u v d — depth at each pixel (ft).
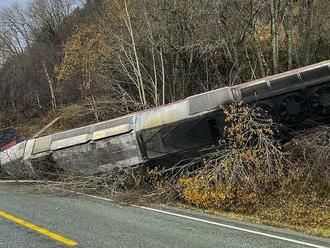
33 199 40.98
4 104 120.26
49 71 113.91
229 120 41.04
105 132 45.91
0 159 53.62
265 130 39.40
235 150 39.40
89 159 46.73
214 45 61.16
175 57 67.31
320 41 61.16
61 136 49.42
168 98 68.13
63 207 37.06
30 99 115.14
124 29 69.62
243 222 32.76
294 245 26.40
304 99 41.81
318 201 36.50
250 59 62.28
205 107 43.14
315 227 32.81
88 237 27.61
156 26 65.10
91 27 80.79
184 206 38.52
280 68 60.08
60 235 28.07
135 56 65.87
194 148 43.06
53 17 134.10
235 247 25.80
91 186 45.03
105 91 74.02
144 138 44.42
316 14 60.80
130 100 68.33
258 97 42.09
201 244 26.25
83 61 81.00
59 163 48.55
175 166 43.70
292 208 36.22
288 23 57.16
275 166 39.45
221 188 38.60
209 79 64.75
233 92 43.06
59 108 100.48
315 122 41.81
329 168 37.76
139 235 28.07
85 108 81.97
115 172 44.91
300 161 39.63
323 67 42.47
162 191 40.81
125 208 36.86
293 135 41.52
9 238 27.73
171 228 30.01
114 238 27.37
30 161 49.80
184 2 63.77
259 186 38.63
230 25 59.88
